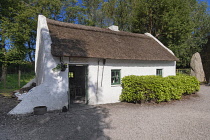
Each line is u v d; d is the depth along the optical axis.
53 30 8.56
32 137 4.34
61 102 7.20
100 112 6.93
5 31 15.88
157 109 7.51
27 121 5.57
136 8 19.61
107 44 9.71
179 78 10.27
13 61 16.00
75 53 7.34
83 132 4.70
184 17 17.50
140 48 11.08
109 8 22.64
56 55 6.77
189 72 20.97
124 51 9.65
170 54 12.37
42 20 8.95
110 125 5.32
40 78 8.95
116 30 13.39
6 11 16.20
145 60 10.34
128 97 8.84
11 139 4.21
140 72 10.38
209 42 20.77
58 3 22.66
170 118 6.12
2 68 16.53
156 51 11.70
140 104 8.55
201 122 5.67
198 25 23.78
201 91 12.73
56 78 7.11
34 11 17.36
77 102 9.12
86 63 8.18
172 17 17.17
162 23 18.19
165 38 19.59
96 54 8.05
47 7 21.95
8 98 8.84
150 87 8.24
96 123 5.49
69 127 5.08
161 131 4.84
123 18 22.53
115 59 9.17
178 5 17.75
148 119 5.98
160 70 11.91
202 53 21.16
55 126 5.15
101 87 8.77
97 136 4.44
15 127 5.02
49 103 6.87
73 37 8.79
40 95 6.65
